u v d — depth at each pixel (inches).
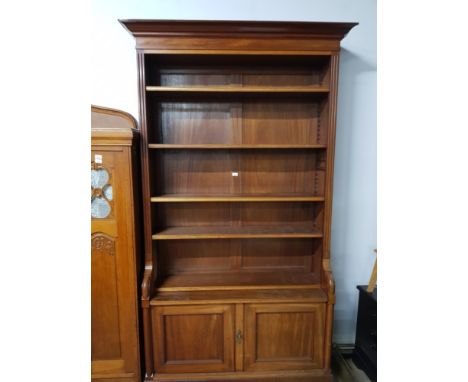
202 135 60.8
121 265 51.4
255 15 58.5
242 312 54.0
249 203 63.3
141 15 57.6
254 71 58.9
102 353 53.2
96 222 50.1
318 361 55.6
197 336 54.4
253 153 61.9
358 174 64.8
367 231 66.4
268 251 64.7
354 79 61.9
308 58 53.6
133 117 56.8
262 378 54.9
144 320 53.0
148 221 53.7
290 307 54.2
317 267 60.8
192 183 62.1
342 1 59.2
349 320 68.6
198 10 57.9
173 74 58.6
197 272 64.0
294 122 61.2
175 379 54.2
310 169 62.6
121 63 58.6
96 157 48.5
